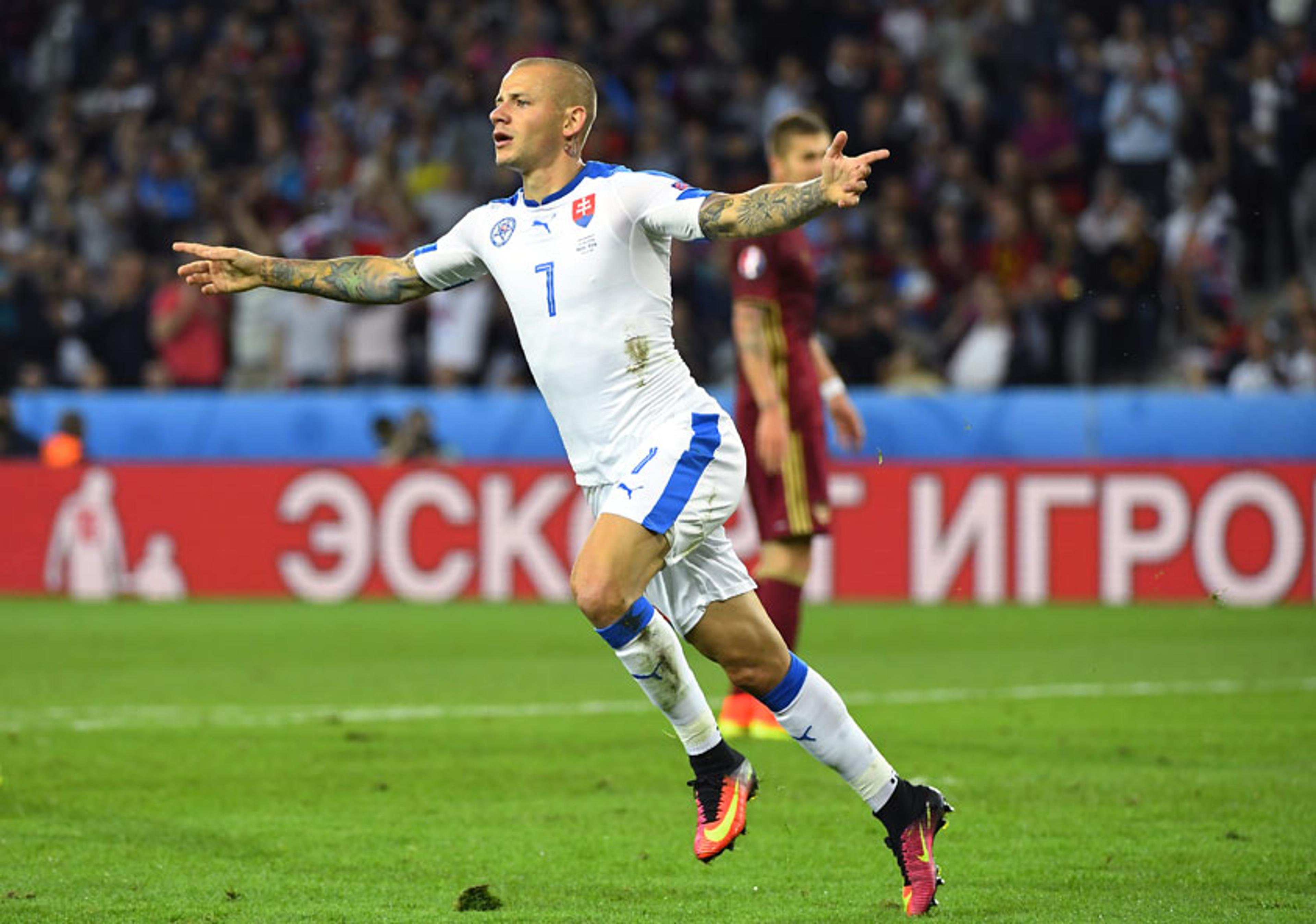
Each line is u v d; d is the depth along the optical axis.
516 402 51.94
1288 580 44.38
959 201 59.16
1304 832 18.77
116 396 55.03
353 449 53.12
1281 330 53.62
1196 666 33.81
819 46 66.44
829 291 57.59
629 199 15.72
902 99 62.41
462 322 57.34
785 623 25.17
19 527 51.25
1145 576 45.19
